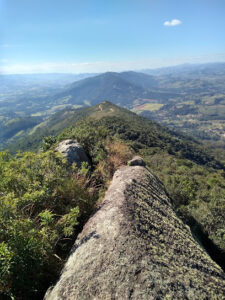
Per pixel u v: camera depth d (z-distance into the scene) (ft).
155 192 10.43
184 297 4.82
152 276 4.97
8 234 5.51
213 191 24.39
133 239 6.04
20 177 8.11
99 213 7.86
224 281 6.22
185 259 6.31
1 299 4.83
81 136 18.66
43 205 7.75
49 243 6.11
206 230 13.71
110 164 14.82
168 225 7.84
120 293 4.64
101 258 5.58
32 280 5.46
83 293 4.83
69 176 10.18
